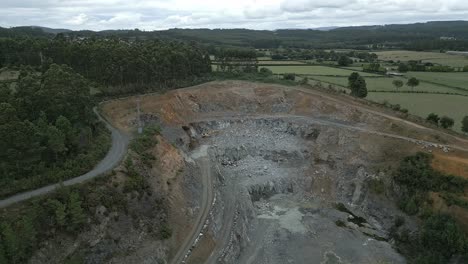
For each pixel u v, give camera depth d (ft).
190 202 199.82
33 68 305.12
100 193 160.56
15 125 155.53
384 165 241.35
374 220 223.10
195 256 169.27
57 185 157.28
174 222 181.27
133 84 320.29
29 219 132.57
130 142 211.41
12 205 142.10
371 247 202.49
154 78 332.19
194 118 319.47
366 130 282.36
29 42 326.03
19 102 184.65
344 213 232.73
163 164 206.80
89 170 175.22
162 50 354.33
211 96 345.92
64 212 142.92
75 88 208.54
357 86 361.71
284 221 223.30
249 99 350.64
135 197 171.83
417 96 378.12
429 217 196.75
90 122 219.00
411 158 231.91
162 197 185.47
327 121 311.68
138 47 341.62
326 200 245.86
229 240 188.14
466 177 207.92
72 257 140.46
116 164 182.29
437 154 231.71
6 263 124.16
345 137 280.92
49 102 193.67
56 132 170.30
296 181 260.42
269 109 344.08
